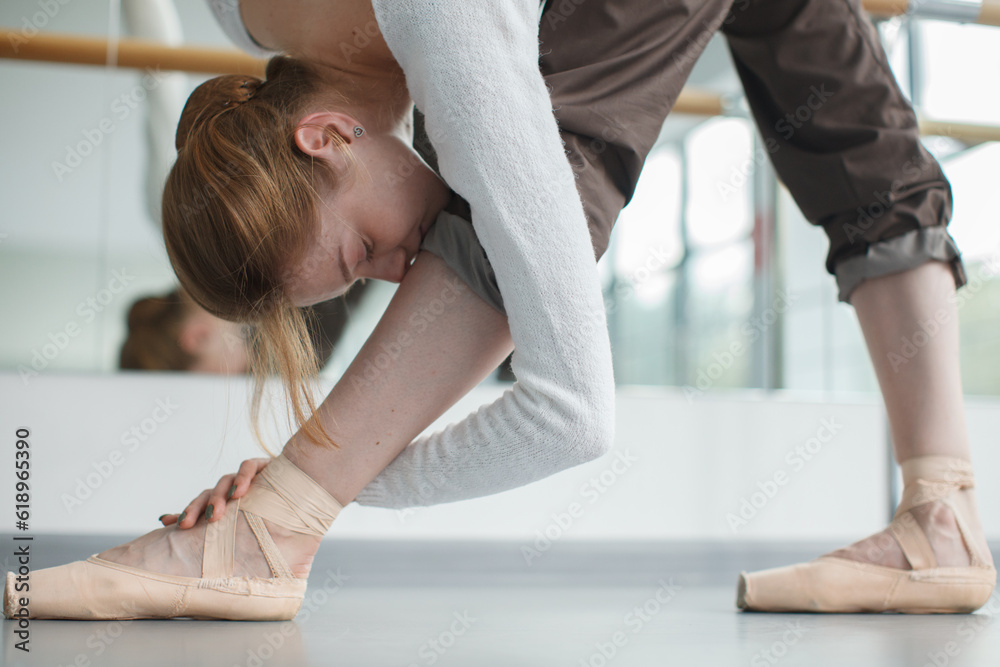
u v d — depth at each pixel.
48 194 1.58
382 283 1.53
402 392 0.65
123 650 0.54
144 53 1.59
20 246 1.56
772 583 0.87
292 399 0.68
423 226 0.71
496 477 0.66
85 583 0.67
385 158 0.68
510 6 0.58
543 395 0.60
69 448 1.53
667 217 1.81
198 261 0.67
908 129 0.86
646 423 1.75
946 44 1.79
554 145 0.58
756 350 1.81
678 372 1.78
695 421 1.77
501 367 1.71
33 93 1.58
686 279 1.80
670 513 1.74
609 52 0.65
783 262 1.83
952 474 0.86
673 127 1.82
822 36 0.83
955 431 0.87
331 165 0.66
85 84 1.59
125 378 1.56
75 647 0.55
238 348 1.59
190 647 0.56
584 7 0.64
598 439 0.62
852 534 1.82
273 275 0.66
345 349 1.52
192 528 0.71
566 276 0.58
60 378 1.54
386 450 0.67
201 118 0.69
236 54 1.60
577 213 0.59
